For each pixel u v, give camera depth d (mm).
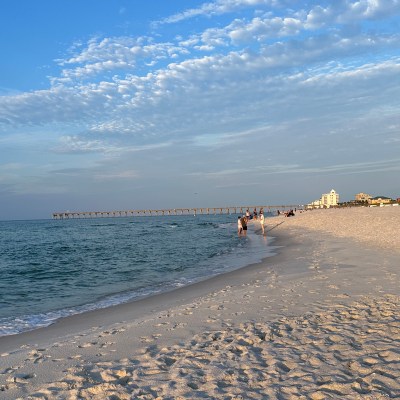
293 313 6758
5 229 81125
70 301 10547
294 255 17141
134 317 8008
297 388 3699
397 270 10664
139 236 41406
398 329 5281
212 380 4039
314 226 35812
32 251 27766
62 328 7578
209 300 8578
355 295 7816
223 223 73375
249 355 4695
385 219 30594
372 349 4613
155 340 5801
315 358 4426
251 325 6109
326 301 7496
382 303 6922
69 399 3848
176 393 3783
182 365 4520
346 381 3777
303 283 9656
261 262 16000
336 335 5219
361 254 14922
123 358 5078
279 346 4992
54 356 5355
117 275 15008
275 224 45406
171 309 8188
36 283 13930
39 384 4367
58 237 46438
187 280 12945
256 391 3719
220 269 15039
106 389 3984
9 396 4051
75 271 16625
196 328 6289
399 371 3926
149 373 4406
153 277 14125
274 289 9188
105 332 6512
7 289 12758
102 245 30656
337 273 10852
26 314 9062
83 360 5098
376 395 3426
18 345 6480
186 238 35188
